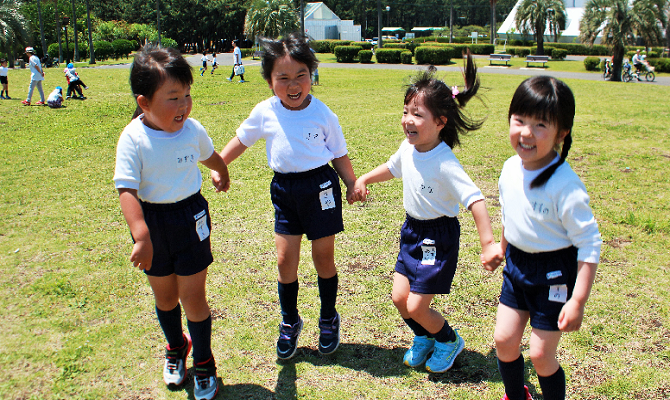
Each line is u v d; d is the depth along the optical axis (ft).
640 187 20.45
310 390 8.77
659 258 13.96
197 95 50.29
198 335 8.49
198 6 201.98
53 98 40.81
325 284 9.57
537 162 7.22
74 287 12.34
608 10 84.58
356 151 26.68
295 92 8.77
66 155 25.45
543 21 144.36
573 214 6.71
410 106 8.34
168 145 7.89
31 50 41.60
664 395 8.59
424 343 9.47
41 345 10.03
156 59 7.39
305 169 9.08
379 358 9.73
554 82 6.75
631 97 53.57
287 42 8.63
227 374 9.22
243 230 16.11
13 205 18.15
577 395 8.60
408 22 372.17
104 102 44.47
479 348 9.98
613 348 9.93
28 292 12.02
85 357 9.68
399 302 9.09
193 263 8.29
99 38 168.35
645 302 11.61
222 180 9.58
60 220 16.80
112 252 14.42
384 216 17.54
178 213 8.11
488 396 8.58
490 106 45.27
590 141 29.45
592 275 6.64
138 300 11.85
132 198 7.60
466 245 15.11
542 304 7.19
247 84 62.49
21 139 28.91
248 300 11.85
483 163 24.61
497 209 18.33
